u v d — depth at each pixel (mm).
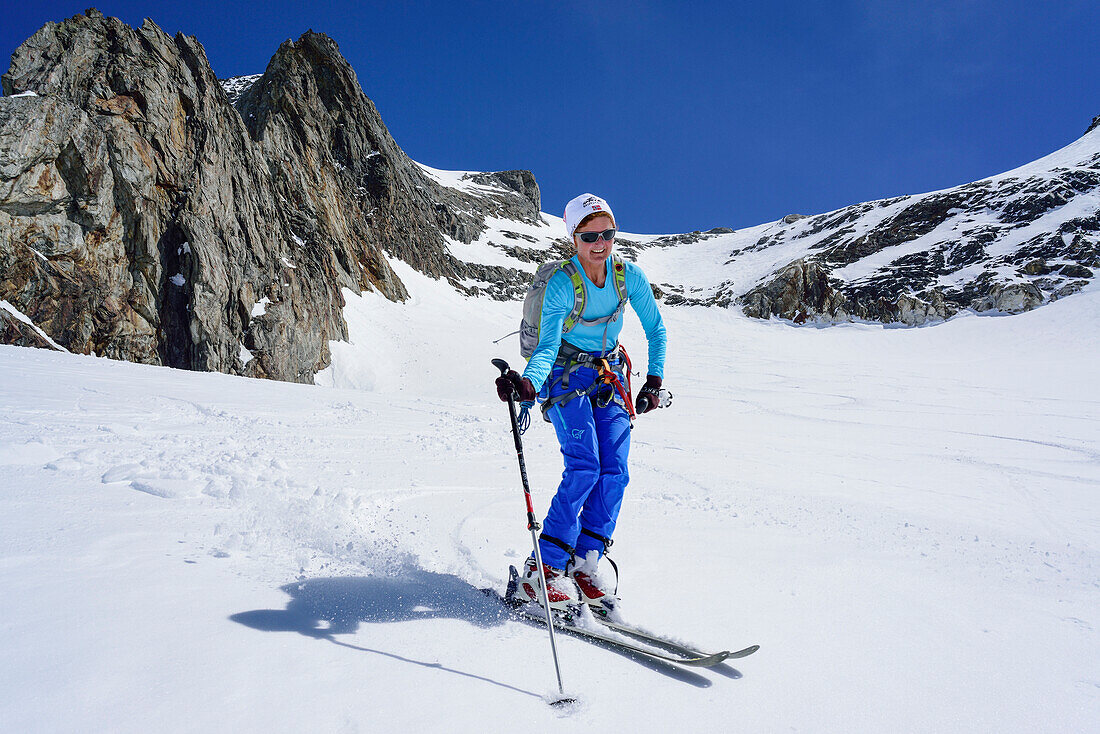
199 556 2420
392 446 5770
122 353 20359
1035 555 3641
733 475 5945
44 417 5168
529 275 58562
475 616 2217
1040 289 43438
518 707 1595
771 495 5000
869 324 47656
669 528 3684
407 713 1495
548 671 1834
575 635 2160
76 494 3008
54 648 1595
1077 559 3611
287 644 1776
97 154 20250
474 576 2678
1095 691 1915
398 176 52969
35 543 2305
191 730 1330
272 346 24797
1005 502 5898
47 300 18719
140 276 21406
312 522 3014
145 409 6328
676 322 52156
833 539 3691
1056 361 32531
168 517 2834
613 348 2697
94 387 7434
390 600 2262
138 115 22047
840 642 2184
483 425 8023
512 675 1780
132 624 1771
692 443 8727
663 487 4988
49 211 19141
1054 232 49594
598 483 2514
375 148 49781
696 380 28375
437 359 33219
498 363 2381
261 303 25438
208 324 22125
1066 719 1736
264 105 41156
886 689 1854
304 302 28344
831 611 2477
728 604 2492
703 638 2160
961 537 4023
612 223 2537
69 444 4207
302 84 43562
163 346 21688
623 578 2738
